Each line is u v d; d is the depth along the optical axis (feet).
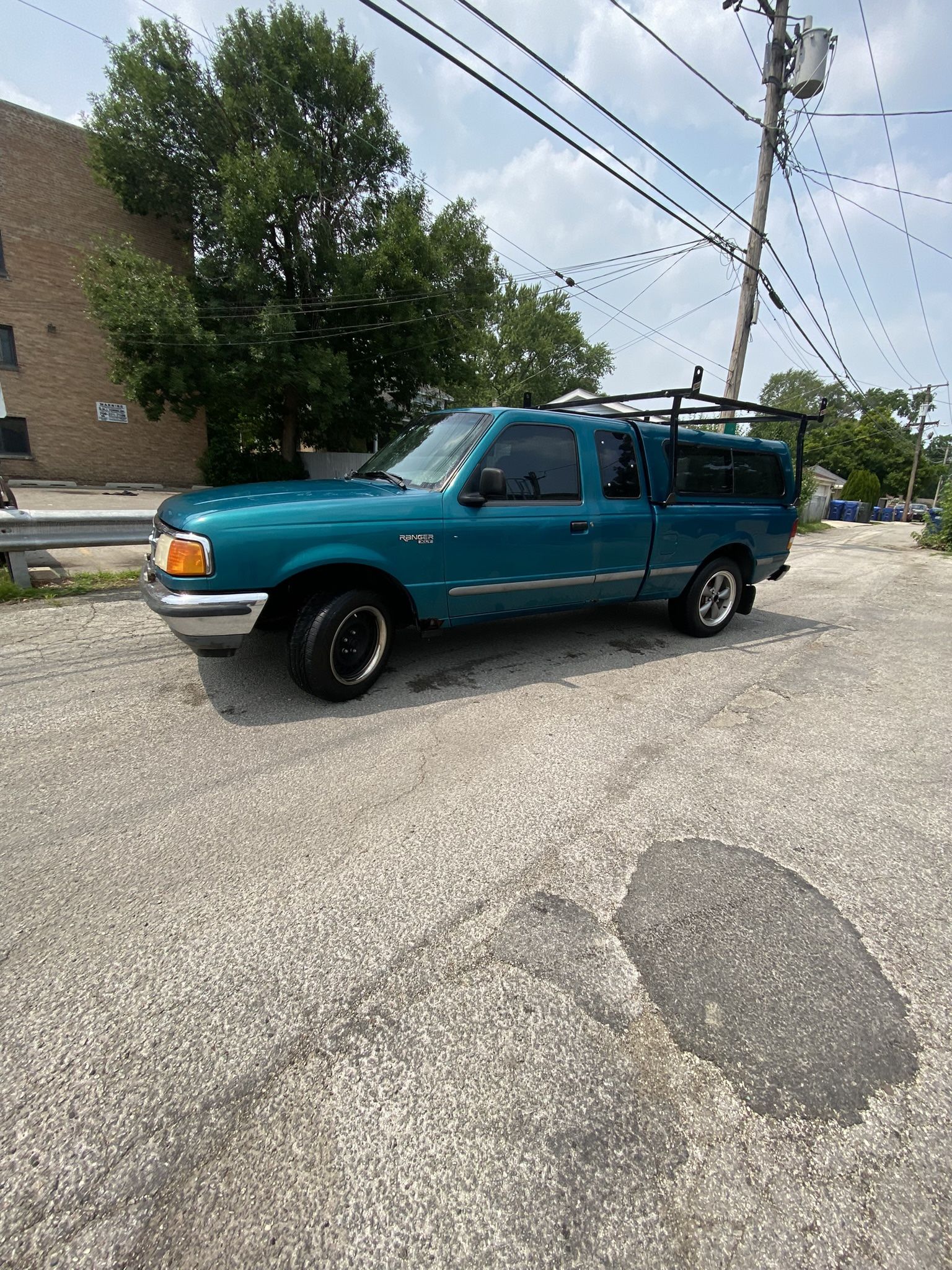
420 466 13.12
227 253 54.19
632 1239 3.69
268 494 11.16
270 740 10.10
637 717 11.91
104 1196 3.81
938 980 5.82
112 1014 5.07
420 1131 4.26
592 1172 4.05
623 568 15.02
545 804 8.61
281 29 51.19
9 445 59.31
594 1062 4.82
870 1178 4.08
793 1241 3.71
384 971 5.63
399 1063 4.75
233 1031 4.97
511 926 6.25
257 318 52.37
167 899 6.43
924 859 7.75
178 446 68.28
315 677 11.01
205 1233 3.65
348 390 60.18
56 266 58.70
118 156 52.90
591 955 5.90
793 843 7.98
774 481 18.54
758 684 14.37
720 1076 4.75
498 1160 4.10
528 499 13.17
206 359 51.01
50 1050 4.74
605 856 7.50
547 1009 5.29
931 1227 3.81
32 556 22.63
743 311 41.09
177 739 10.02
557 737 10.79
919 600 27.91
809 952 6.07
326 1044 4.89
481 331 67.10
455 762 9.70
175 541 9.83
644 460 15.24
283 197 49.75
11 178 55.47
